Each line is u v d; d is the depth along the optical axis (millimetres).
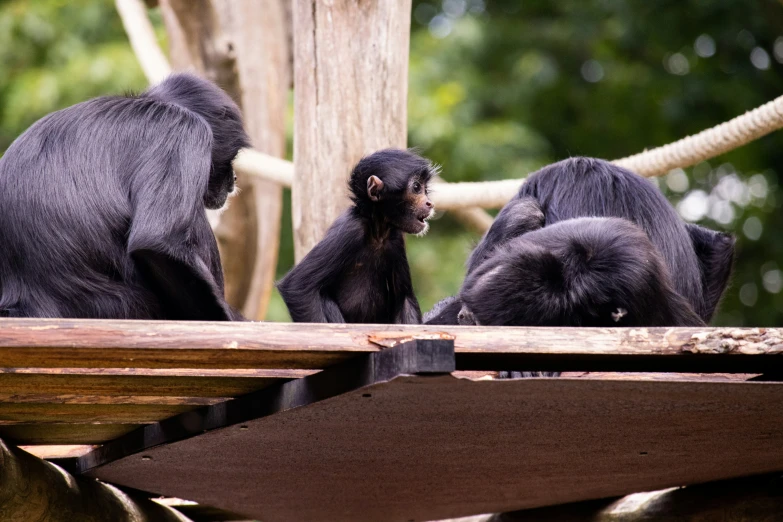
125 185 10828
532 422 9062
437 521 16234
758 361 8391
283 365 8242
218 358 7938
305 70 14562
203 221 11062
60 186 10672
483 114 39906
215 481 11961
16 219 10672
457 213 20203
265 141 21375
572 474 11344
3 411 9711
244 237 20797
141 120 11141
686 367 8750
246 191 20234
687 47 41250
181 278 10445
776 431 9266
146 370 8516
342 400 8281
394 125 14500
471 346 7812
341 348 7707
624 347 7996
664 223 12578
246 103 21344
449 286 35125
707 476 11359
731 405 8430
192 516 15859
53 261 10500
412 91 35375
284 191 37531
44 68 36188
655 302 9805
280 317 34844
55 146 10914
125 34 37281
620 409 8570
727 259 13750
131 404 9555
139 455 10680
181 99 12242
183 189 10734
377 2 14469
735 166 41094
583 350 7945
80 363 8039
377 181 13625
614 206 12570
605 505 13367
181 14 19703
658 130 41656
